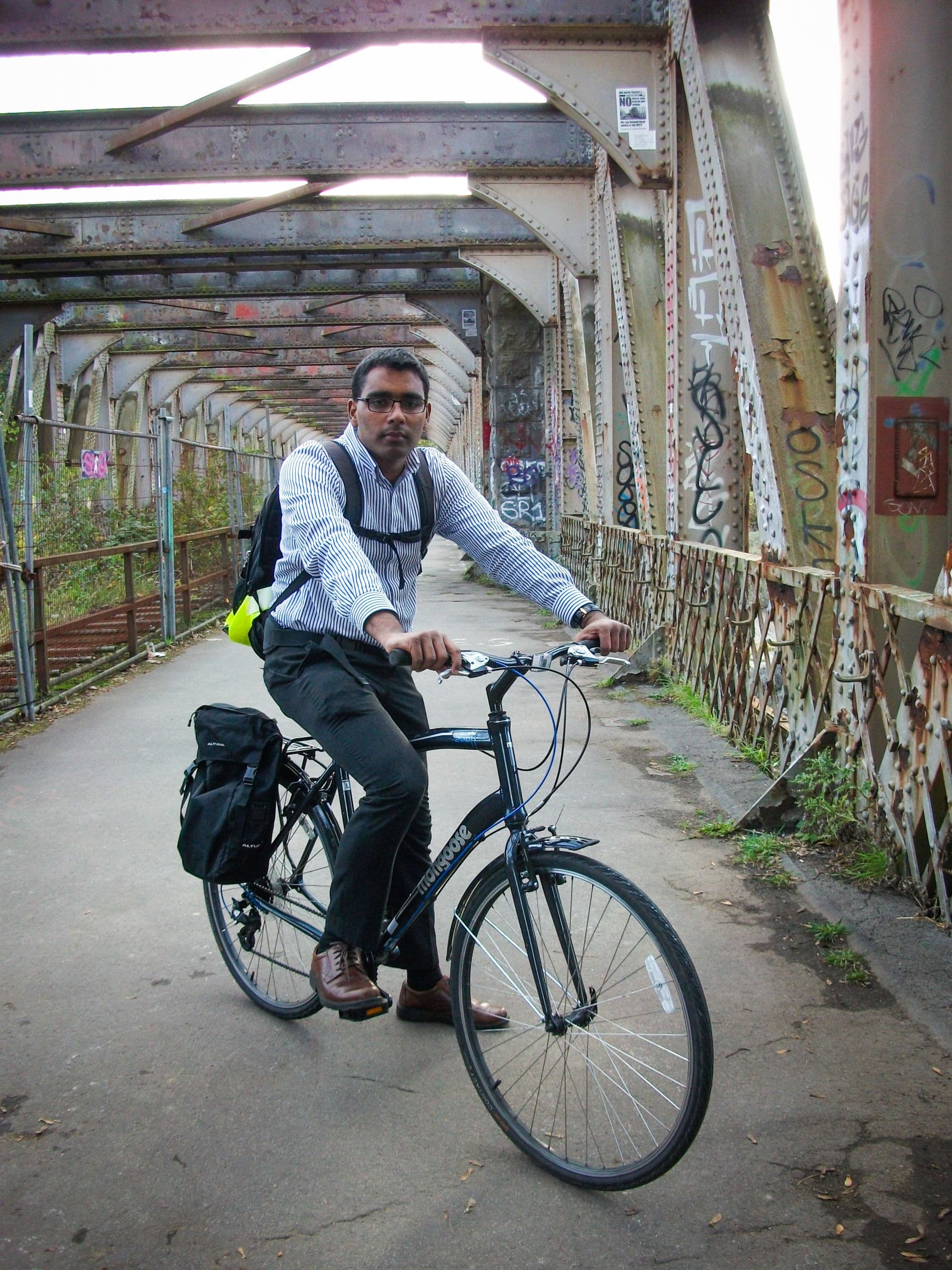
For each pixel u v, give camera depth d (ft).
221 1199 7.62
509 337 55.57
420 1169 7.91
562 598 8.95
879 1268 6.75
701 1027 6.94
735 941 11.50
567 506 47.62
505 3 22.30
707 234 23.32
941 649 11.37
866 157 12.93
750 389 17.95
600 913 10.12
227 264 47.60
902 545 13.39
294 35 22.41
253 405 128.06
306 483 8.87
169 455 35.47
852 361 13.56
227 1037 9.93
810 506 17.28
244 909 10.62
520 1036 9.48
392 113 34.30
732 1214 7.29
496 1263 6.92
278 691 9.12
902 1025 9.64
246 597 9.71
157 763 19.85
